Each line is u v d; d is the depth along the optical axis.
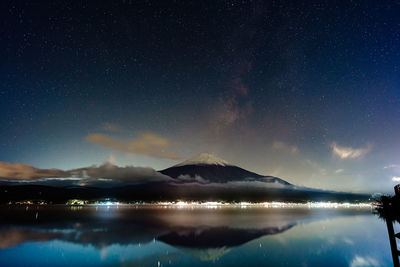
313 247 36.19
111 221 70.38
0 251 33.53
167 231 51.28
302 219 76.44
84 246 36.75
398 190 12.82
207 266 27.62
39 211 116.50
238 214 99.62
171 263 28.73
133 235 46.34
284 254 32.41
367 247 36.12
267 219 75.94
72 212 110.06
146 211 121.31
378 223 64.69
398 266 11.23
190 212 113.38
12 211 114.94
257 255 32.06
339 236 45.00
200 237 44.41
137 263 28.67
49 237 44.06
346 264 28.50
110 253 32.78
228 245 37.75
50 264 28.12
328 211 122.69
